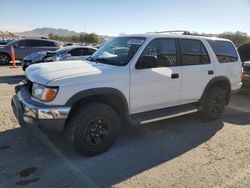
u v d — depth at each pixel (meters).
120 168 3.74
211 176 3.58
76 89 3.76
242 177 3.57
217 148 4.46
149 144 4.56
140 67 4.34
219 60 5.68
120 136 4.88
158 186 3.33
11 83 9.88
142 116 4.59
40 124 3.69
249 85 7.86
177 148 4.43
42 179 3.41
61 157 4.00
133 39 4.70
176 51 4.92
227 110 6.81
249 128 5.46
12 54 16.23
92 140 4.02
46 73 3.95
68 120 3.94
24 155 4.02
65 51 11.84
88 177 3.49
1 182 3.32
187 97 5.16
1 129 4.98
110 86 4.03
